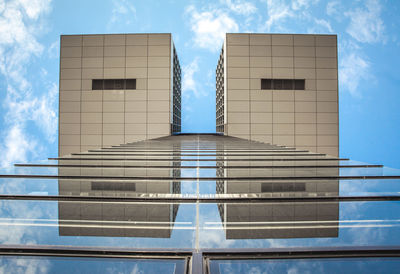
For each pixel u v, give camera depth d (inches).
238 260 95.8
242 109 1197.1
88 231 118.6
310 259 96.0
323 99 1206.9
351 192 189.6
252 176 251.4
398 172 279.7
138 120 1224.8
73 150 1228.5
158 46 1224.2
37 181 229.6
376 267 90.8
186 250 100.3
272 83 1202.6
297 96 1203.2
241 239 110.7
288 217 138.7
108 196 177.5
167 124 1222.9
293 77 1203.2
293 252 99.3
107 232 117.6
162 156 430.0
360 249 101.0
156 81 1224.2
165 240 109.7
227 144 746.2
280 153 495.5
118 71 1229.1
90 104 1228.5
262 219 135.9
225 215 141.6
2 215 140.3
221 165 328.5
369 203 165.8
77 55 1233.4
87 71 1230.3
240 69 1198.3
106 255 98.6
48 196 177.5
